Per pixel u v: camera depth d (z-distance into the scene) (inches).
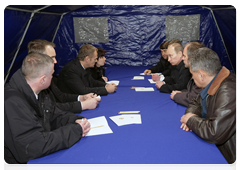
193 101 75.9
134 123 71.0
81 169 49.1
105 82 145.3
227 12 183.0
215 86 63.2
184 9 242.1
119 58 260.7
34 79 57.8
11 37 137.6
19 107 53.4
